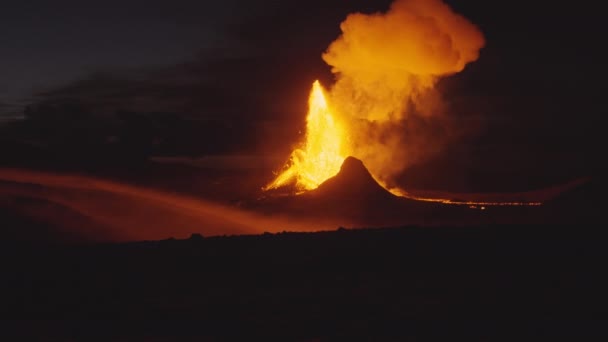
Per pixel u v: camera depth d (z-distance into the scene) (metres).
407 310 15.03
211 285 17.72
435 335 13.11
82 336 13.29
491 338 12.88
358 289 17.08
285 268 19.59
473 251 21.28
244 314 14.84
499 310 14.97
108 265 19.94
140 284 17.81
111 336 13.28
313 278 18.42
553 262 19.83
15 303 16.03
